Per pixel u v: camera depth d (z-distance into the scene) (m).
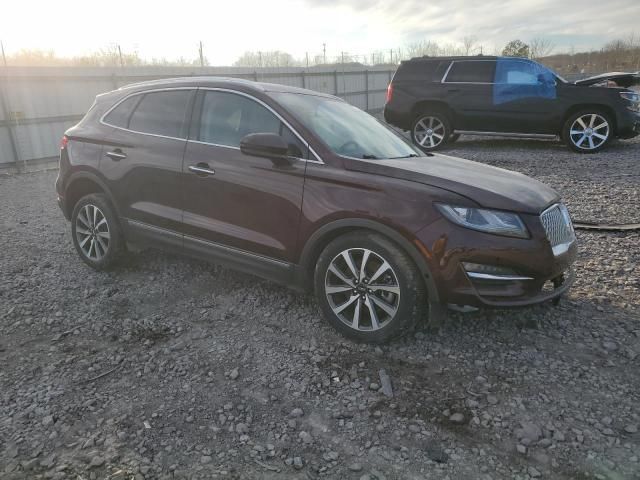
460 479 2.25
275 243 3.59
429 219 3.05
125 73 14.88
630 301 3.96
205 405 2.76
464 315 3.77
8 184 10.23
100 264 4.65
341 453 2.41
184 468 2.30
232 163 3.74
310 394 2.87
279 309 3.92
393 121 12.41
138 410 2.72
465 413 2.69
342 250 3.34
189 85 4.19
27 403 2.76
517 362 3.17
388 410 2.72
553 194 3.56
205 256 4.02
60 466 2.29
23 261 5.07
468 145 13.08
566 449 2.42
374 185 3.23
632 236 5.43
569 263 3.40
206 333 3.56
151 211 4.22
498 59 11.28
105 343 3.44
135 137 4.34
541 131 11.23
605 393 2.85
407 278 3.13
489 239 3.00
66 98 13.31
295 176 3.48
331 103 4.34
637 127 10.69
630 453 2.39
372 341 3.33
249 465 2.33
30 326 3.68
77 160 4.67
